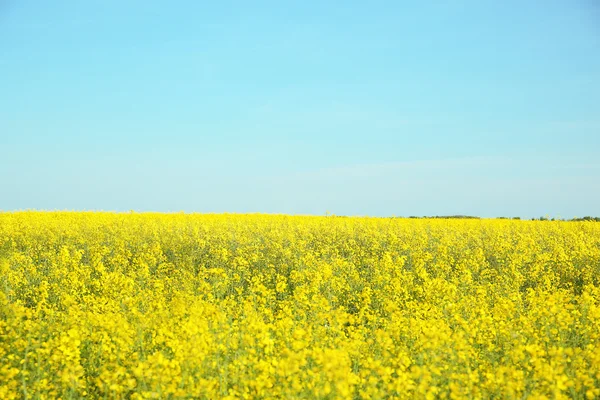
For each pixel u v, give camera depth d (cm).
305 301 1019
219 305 1007
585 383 597
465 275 1423
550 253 1798
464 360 682
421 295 1282
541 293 1065
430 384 620
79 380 669
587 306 922
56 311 1055
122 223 2394
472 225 2641
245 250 1844
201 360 650
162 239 2016
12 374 630
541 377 585
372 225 2480
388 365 708
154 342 775
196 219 2778
